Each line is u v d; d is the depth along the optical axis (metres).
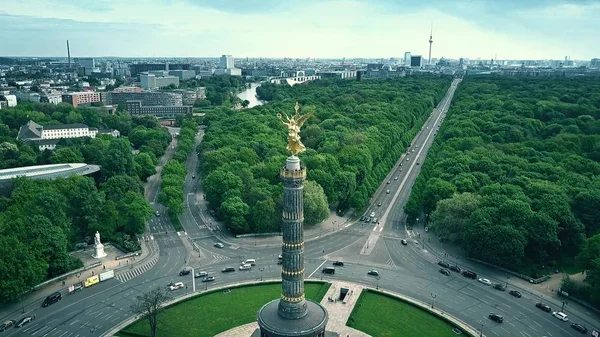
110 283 189.12
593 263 173.00
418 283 191.00
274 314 143.38
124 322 160.38
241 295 179.88
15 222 188.00
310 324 137.75
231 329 156.25
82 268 199.62
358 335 152.88
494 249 199.38
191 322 160.12
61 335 152.50
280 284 189.38
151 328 148.88
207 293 179.88
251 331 155.00
